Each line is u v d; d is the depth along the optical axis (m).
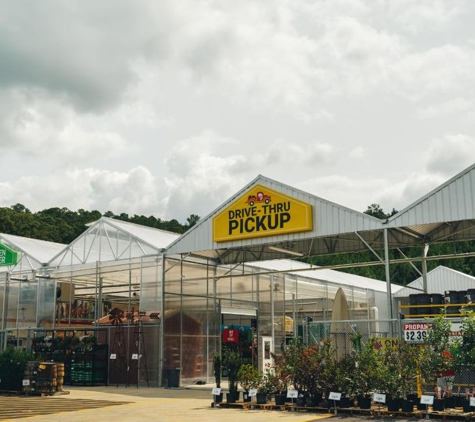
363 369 14.10
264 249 27.59
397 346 14.12
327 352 15.04
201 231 24.69
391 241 24.81
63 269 28.48
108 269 27.09
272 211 22.78
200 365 26.08
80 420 13.14
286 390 15.28
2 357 20.50
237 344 29.81
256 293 30.36
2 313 29.70
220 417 13.45
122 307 31.47
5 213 66.62
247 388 15.98
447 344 13.61
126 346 25.38
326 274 38.66
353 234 24.16
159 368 24.03
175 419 13.15
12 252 30.22
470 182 18.59
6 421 13.05
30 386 19.58
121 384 25.12
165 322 24.64
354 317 37.75
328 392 14.43
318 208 21.73
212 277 27.59
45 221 72.44
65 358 25.17
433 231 23.28
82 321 29.58
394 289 44.88
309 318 17.36
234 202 23.95
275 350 30.45
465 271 64.75
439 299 19.66
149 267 25.56
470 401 12.56
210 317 27.14
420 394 13.59
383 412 13.41
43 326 28.14
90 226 28.36
